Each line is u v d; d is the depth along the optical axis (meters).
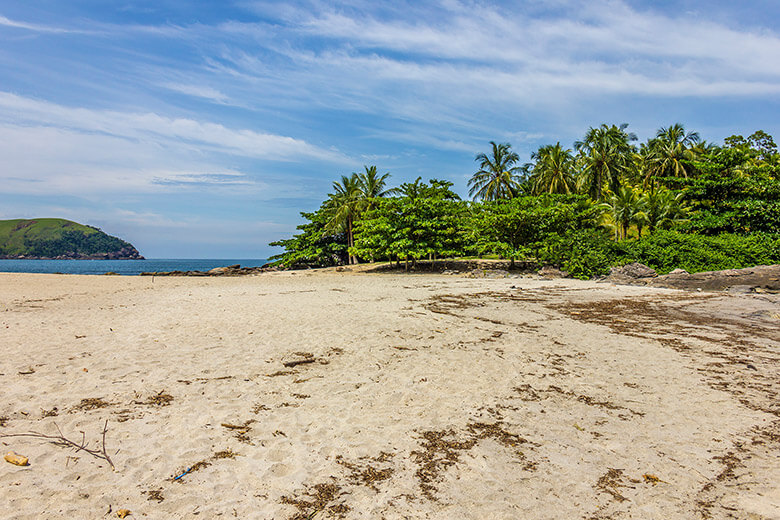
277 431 4.12
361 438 4.02
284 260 45.38
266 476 3.30
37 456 3.45
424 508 2.92
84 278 26.83
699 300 14.83
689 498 3.12
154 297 15.33
